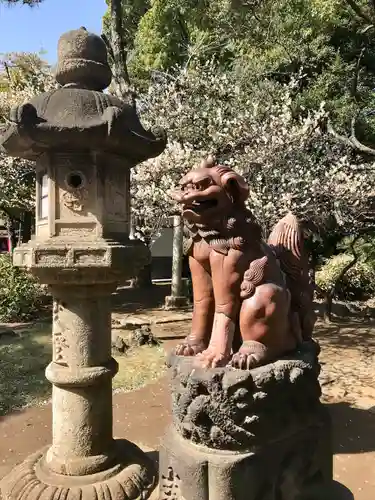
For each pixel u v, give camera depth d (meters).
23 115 2.72
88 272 2.95
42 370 6.38
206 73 9.30
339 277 8.87
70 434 3.21
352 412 4.78
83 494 2.99
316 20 9.40
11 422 4.75
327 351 7.00
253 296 2.03
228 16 9.38
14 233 16.75
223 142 7.74
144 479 3.23
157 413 4.93
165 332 8.13
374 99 9.65
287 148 7.30
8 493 3.10
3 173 11.02
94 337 3.21
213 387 1.87
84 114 2.91
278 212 6.99
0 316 9.36
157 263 18.86
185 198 2.05
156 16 12.31
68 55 3.19
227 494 1.86
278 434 1.98
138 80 11.80
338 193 7.41
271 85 8.45
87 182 3.02
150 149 3.19
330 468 2.24
